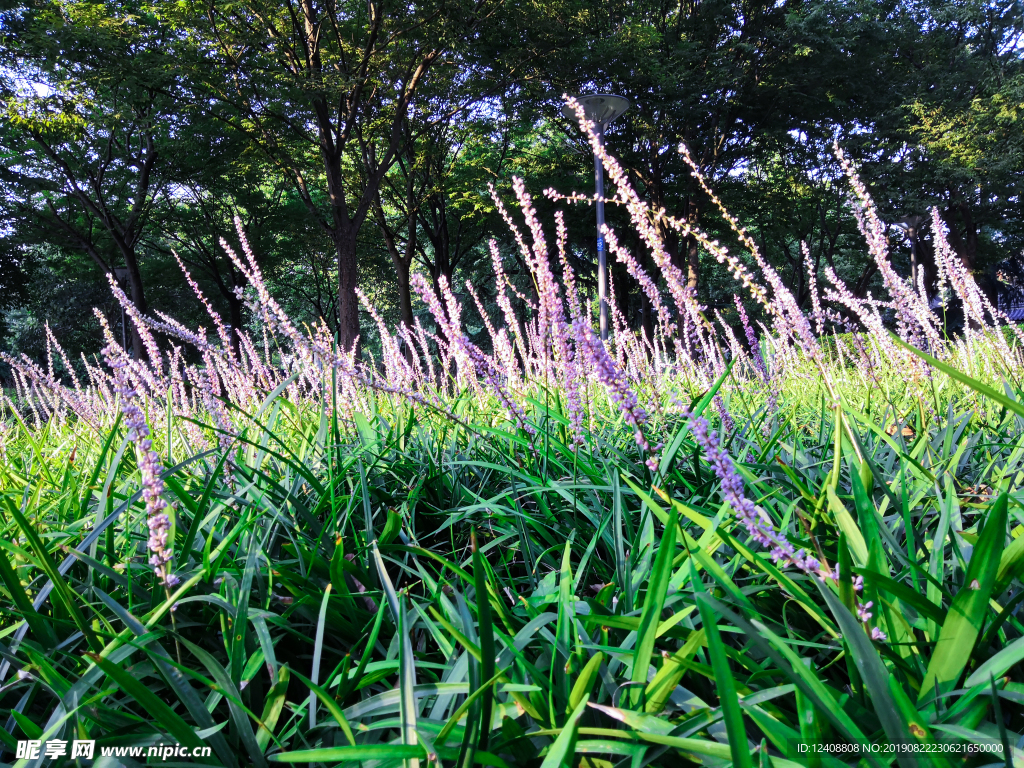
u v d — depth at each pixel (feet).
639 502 7.30
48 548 6.10
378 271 108.37
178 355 10.18
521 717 4.28
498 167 84.53
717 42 74.74
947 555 5.45
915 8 95.81
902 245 86.89
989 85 85.71
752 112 78.59
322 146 62.59
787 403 11.06
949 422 7.29
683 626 4.58
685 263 73.82
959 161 77.36
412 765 3.52
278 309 7.65
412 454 9.50
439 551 7.57
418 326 14.90
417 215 86.69
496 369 9.34
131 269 77.87
